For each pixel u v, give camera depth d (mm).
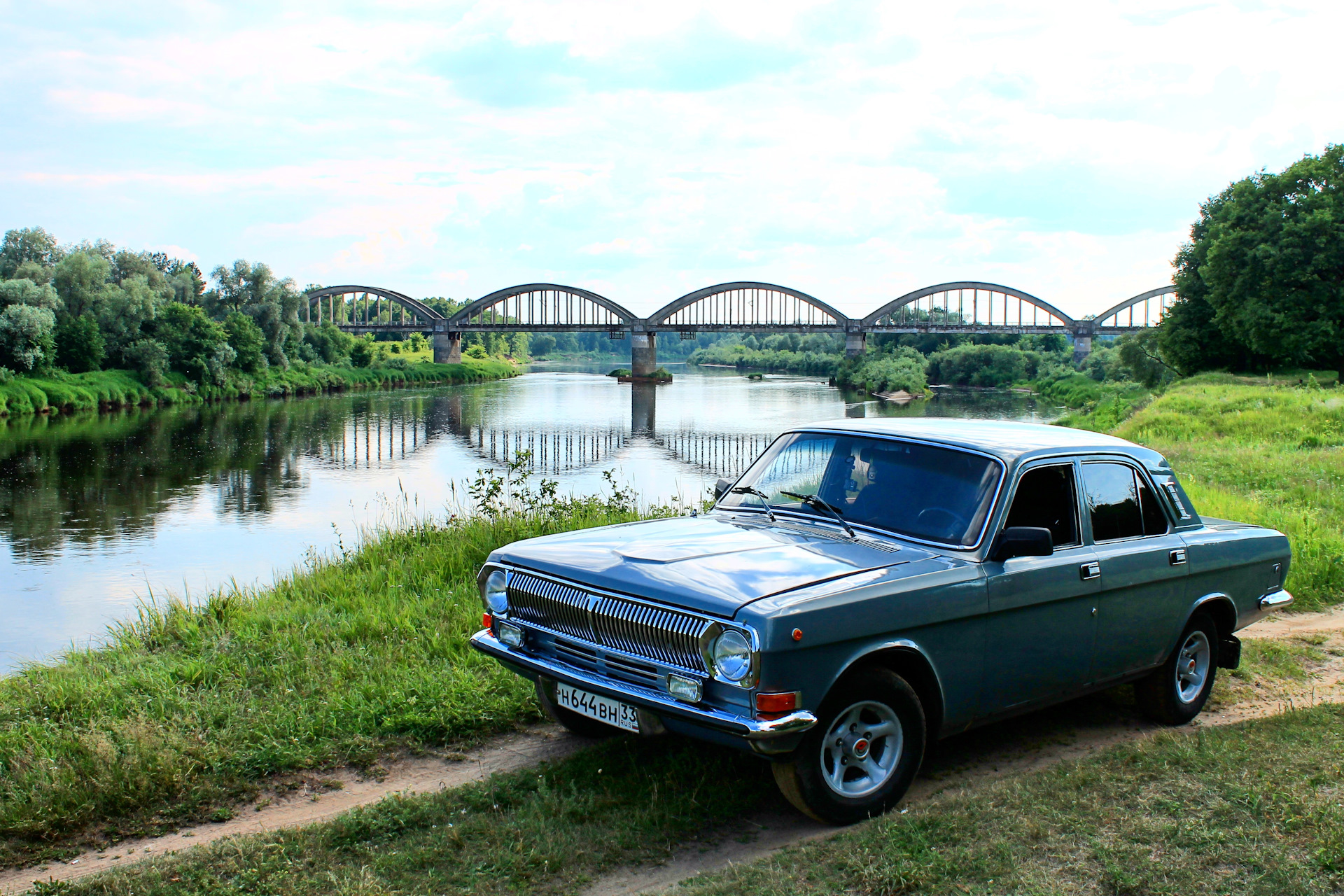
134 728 4742
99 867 3799
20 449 41312
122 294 75312
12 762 4625
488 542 9820
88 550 19703
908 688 4109
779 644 3609
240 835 3965
